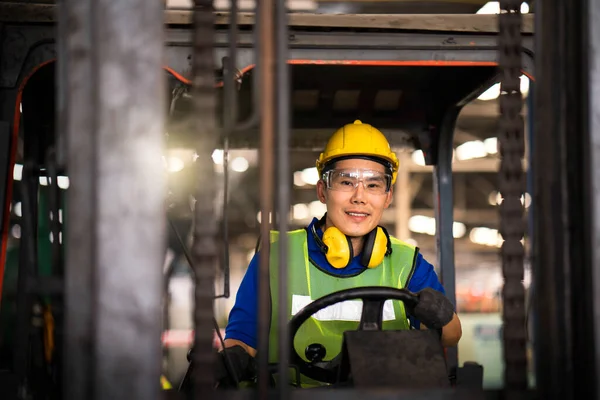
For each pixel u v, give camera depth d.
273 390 1.14
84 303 1.06
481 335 5.47
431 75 2.28
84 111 1.07
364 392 1.13
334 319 1.97
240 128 1.13
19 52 1.62
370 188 2.03
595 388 1.14
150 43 1.08
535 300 1.23
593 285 1.15
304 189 12.17
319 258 2.06
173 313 5.15
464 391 1.15
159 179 1.07
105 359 1.05
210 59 1.11
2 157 1.57
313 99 2.41
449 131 2.46
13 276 2.88
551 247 1.19
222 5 1.73
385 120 2.50
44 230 2.22
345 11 2.03
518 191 1.16
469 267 10.16
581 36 1.19
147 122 1.07
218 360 1.59
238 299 2.08
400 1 1.98
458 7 2.01
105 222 1.06
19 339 1.91
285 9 1.12
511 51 1.18
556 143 1.20
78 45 1.08
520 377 1.14
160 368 1.07
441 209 2.47
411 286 2.10
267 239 1.12
